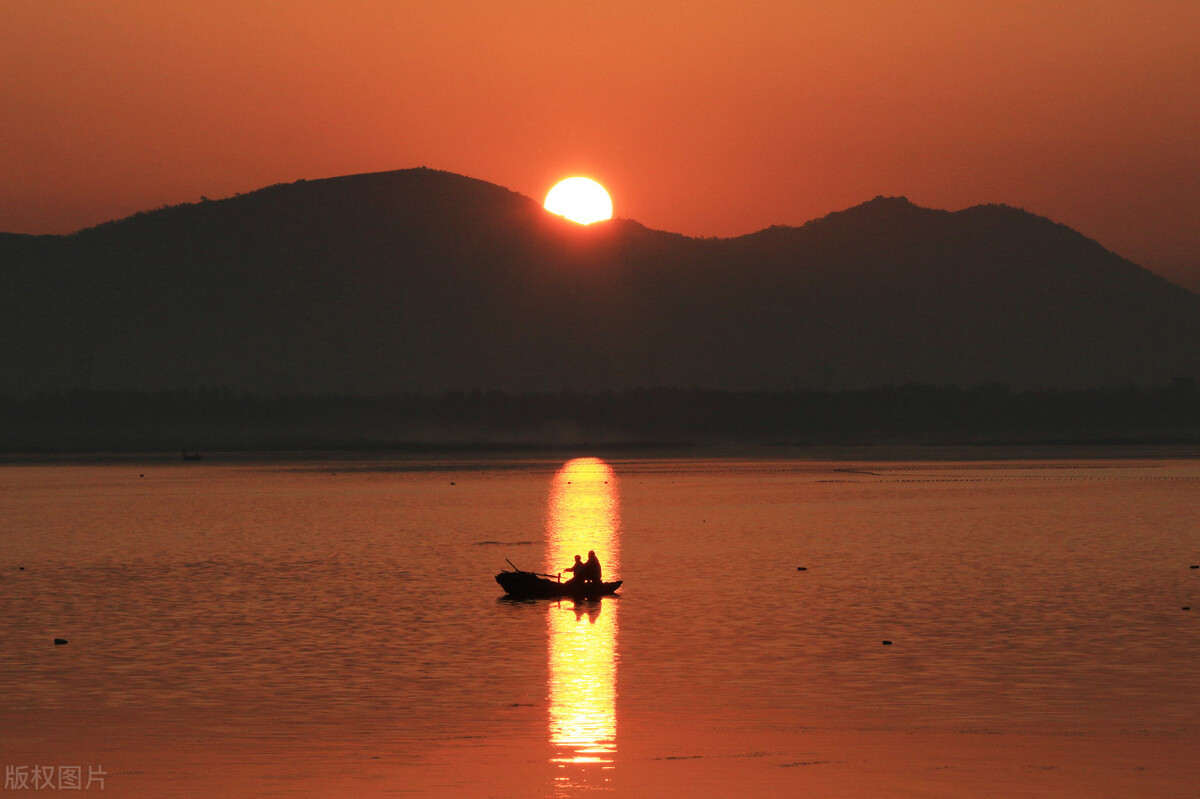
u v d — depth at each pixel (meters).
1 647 133.00
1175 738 93.31
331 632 142.12
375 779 83.81
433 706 105.06
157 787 82.44
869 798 79.31
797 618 149.38
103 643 135.38
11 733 96.62
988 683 112.25
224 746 92.50
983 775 84.06
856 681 113.44
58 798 80.31
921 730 96.00
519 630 142.88
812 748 91.06
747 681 113.94
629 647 131.38
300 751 91.00
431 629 144.00
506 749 91.25
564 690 110.81
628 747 91.69
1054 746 91.19
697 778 83.62
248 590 179.75
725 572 197.50
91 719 101.00
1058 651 126.88
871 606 158.50
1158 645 129.75
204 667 121.94
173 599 170.38
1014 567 199.62
